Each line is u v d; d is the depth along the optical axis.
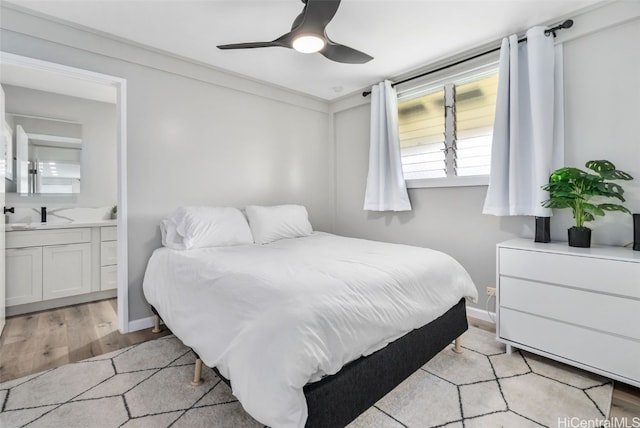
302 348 1.08
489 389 1.67
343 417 1.24
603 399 1.58
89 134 3.60
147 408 1.51
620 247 1.92
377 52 2.60
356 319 1.30
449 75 2.78
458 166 2.79
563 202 1.97
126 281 2.42
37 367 1.90
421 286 1.74
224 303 1.45
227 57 2.68
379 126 3.19
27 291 2.81
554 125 2.19
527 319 1.96
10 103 3.13
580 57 2.12
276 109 3.41
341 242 2.62
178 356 2.03
